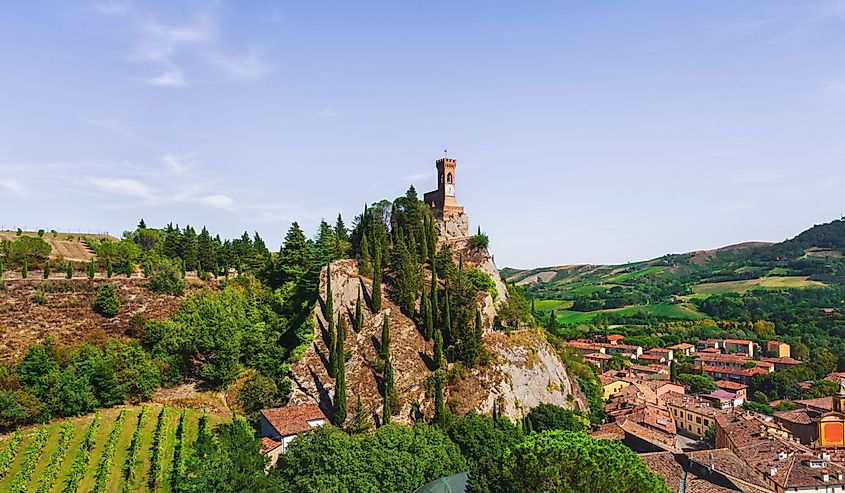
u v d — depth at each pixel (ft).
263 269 501.97
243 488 218.38
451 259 441.68
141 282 436.76
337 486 230.07
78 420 303.27
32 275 421.59
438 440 267.80
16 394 287.28
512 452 212.43
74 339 355.77
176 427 306.55
